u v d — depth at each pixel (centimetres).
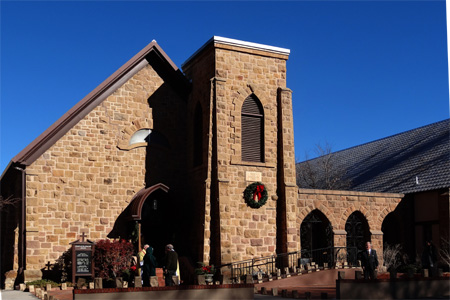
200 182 2805
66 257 2584
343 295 1862
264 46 2967
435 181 3234
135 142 2892
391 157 4044
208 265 2652
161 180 2911
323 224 3128
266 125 2923
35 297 2152
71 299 1977
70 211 2659
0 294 2125
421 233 3288
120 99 2861
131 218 2656
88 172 2727
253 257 2770
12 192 3058
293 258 2802
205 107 2850
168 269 1964
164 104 2988
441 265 3055
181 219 2803
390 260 3120
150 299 1712
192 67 3072
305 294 1973
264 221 2834
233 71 2881
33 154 2625
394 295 1934
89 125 2762
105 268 2527
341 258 2942
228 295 1806
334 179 4238
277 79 2995
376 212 3231
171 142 2977
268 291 2259
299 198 3012
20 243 2598
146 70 2959
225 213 2700
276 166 2919
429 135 3897
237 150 2825
